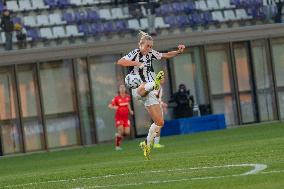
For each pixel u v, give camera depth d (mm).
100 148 64312
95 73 71500
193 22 79938
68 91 71000
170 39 73125
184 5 80062
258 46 76688
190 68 74812
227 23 80688
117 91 72250
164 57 39281
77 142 71188
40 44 75938
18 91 69188
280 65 77688
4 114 68875
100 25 77688
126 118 61656
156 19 78812
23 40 73875
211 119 71812
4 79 69000
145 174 31875
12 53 68875
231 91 76188
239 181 25766
